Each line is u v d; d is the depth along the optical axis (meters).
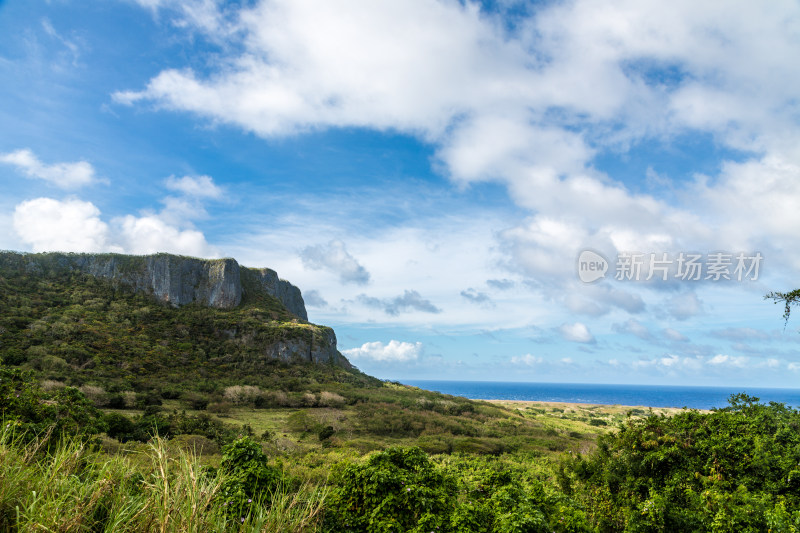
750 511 9.48
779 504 9.63
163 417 44.12
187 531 3.88
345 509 7.86
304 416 58.97
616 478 13.82
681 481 12.42
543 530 7.57
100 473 4.25
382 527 7.52
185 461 4.46
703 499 10.75
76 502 3.87
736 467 12.04
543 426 70.31
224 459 6.94
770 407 13.89
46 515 3.58
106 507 4.16
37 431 7.21
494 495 8.97
